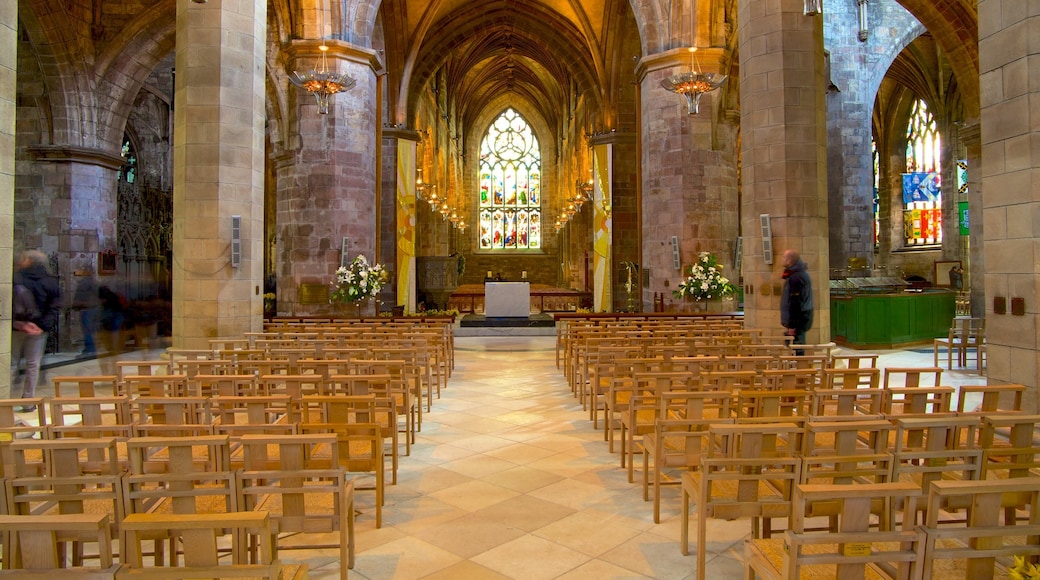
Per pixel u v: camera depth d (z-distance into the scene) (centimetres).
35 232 1802
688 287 2027
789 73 1230
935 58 3538
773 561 351
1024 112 682
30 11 1695
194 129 1195
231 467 496
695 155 2120
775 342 1120
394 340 1068
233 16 1217
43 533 263
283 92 2095
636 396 643
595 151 2747
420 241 4206
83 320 1612
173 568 263
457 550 493
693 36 2108
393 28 2767
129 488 360
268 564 270
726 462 402
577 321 1527
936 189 3681
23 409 1015
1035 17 671
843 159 2695
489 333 2175
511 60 4856
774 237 1239
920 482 487
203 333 1188
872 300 1781
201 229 1191
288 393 628
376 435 530
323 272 2050
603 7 2898
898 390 546
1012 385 569
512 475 676
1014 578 276
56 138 1806
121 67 1884
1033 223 675
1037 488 292
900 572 295
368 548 497
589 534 523
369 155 2144
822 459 395
